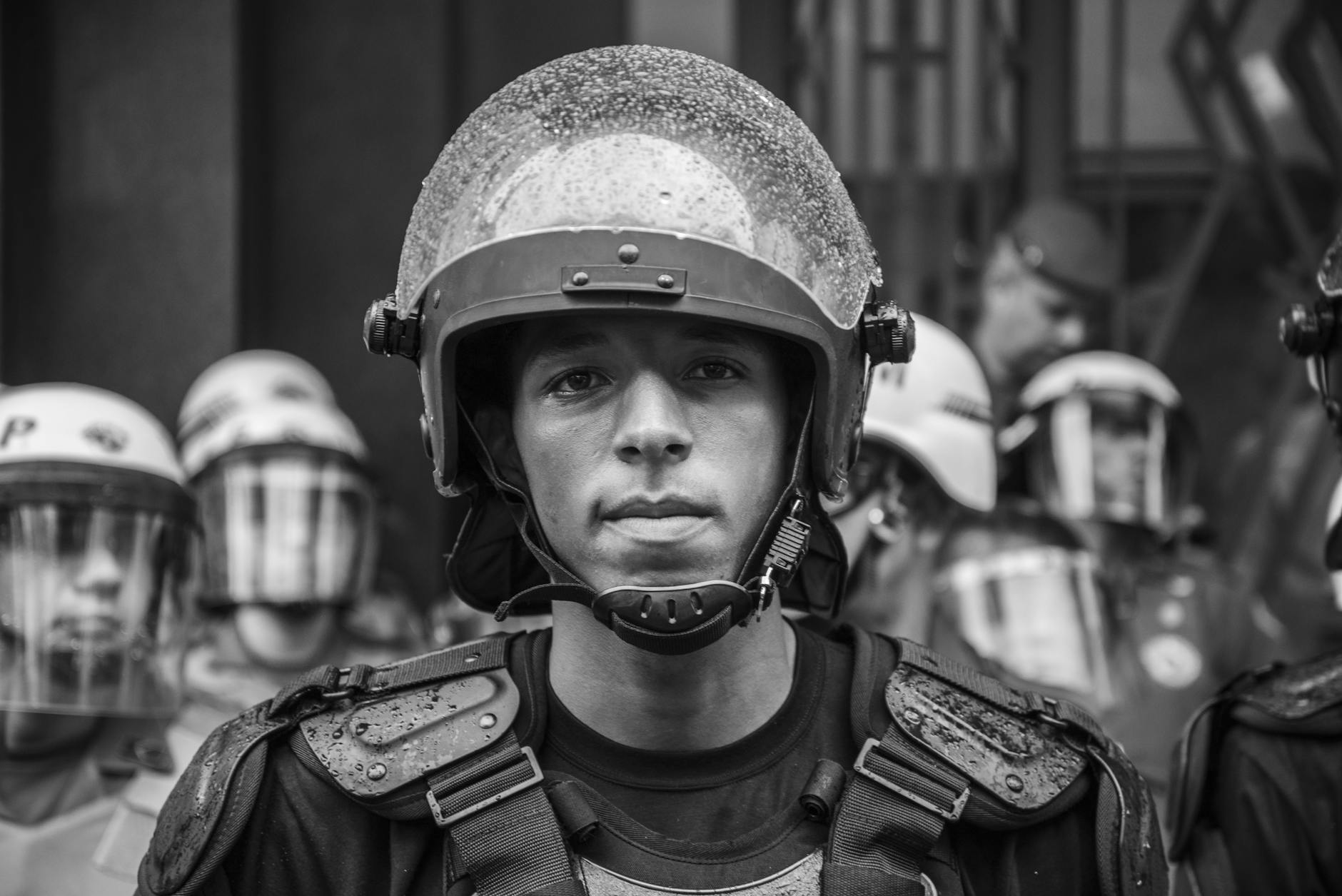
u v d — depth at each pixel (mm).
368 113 9164
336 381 9141
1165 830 4707
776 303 2770
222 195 8859
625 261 2715
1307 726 3949
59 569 5160
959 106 9195
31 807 5227
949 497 5500
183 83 8875
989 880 2941
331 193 9172
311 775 2928
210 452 7094
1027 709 3053
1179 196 9398
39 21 8891
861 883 2764
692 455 2795
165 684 5340
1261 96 9398
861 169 9141
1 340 8781
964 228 9188
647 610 2734
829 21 9172
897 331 3014
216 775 2922
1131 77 9391
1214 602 7254
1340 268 4004
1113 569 7148
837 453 2965
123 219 8875
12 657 5098
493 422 3053
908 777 2875
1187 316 9383
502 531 3186
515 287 2742
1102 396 7375
